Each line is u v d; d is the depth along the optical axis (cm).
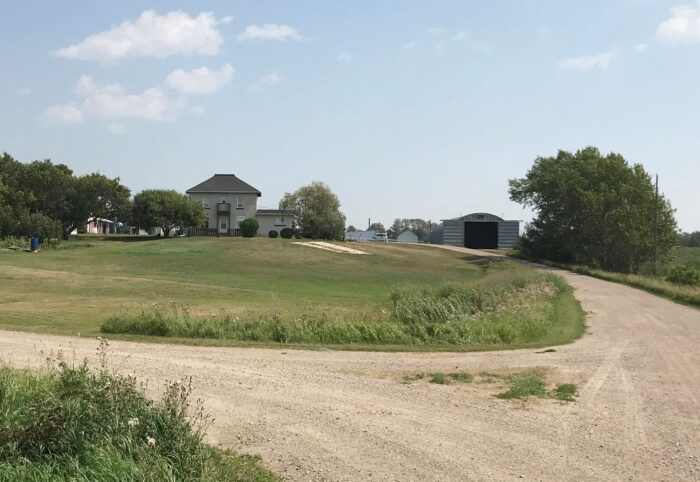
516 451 733
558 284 3572
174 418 673
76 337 1645
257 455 705
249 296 3397
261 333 1716
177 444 627
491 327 1795
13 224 6369
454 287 2506
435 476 646
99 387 699
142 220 8231
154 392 972
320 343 1666
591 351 1583
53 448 613
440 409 940
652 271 7394
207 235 9600
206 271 4922
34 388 783
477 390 1088
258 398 983
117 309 2516
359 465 678
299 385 1091
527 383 1136
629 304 3100
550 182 7781
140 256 5581
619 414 920
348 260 6316
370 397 1012
